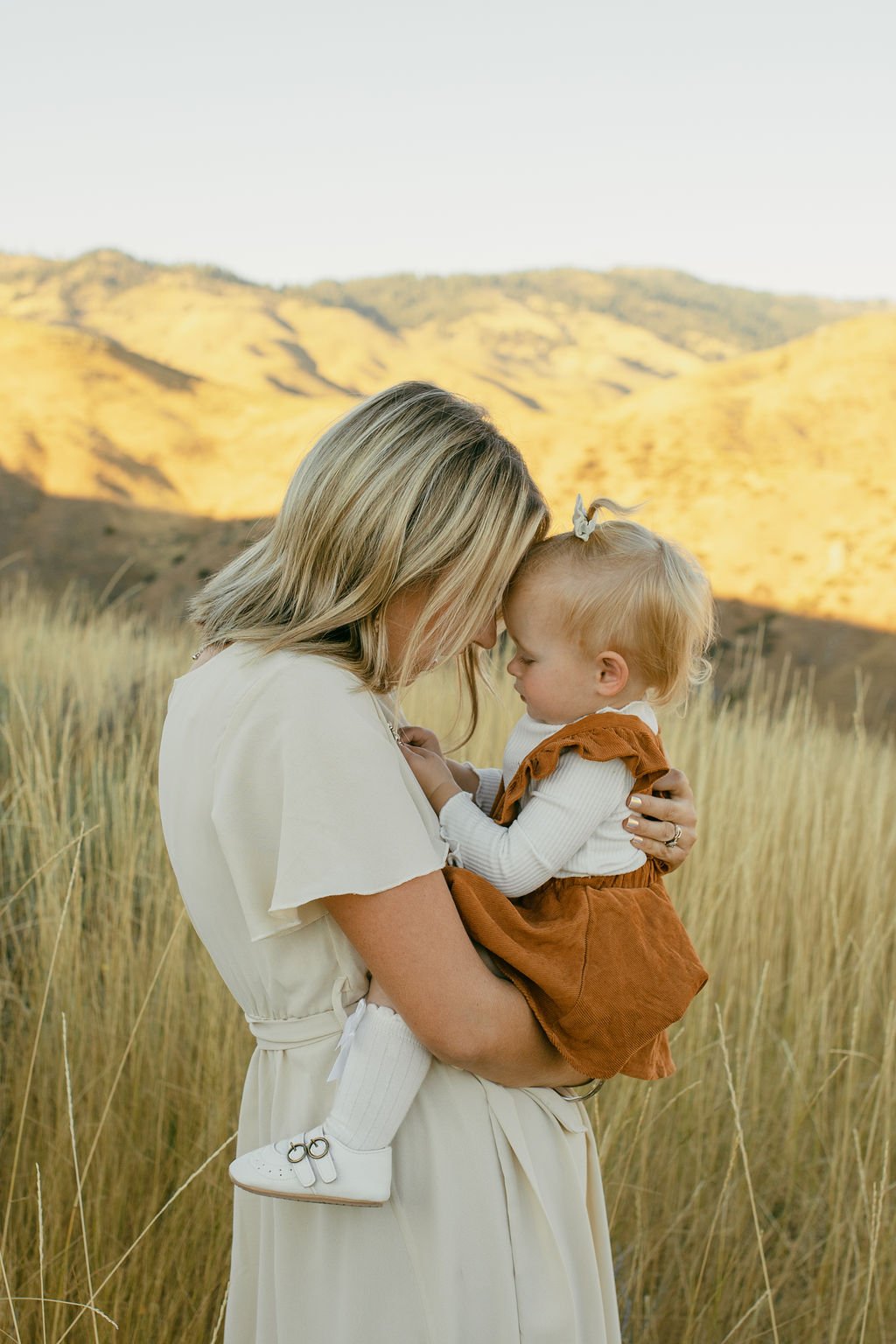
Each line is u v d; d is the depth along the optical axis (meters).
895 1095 2.74
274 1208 1.35
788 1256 2.54
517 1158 1.34
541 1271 1.34
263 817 1.24
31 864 3.30
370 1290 1.29
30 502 33.31
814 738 4.99
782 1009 3.41
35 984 2.69
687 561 1.59
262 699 1.24
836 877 3.50
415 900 1.21
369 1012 1.28
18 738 3.86
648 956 1.39
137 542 32.00
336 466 1.29
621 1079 2.67
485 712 4.29
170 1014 2.67
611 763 1.49
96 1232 2.18
